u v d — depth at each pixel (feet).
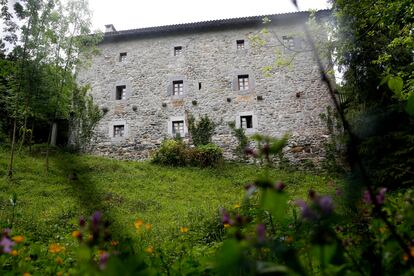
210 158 51.01
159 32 62.59
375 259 5.67
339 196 6.27
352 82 38.75
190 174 46.70
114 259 3.69
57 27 48.70
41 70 46.91
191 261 8.17
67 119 63.52
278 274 3.34
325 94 54.34
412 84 24.09
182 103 57.98
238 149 53.72
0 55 49.73
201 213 29.32
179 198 36.76
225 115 56.13
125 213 30.42
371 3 26.66
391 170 18.38
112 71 61.87
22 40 45.60
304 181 43.60
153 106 58.65
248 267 3.39
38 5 45.60
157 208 32.65
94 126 58.95
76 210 29.89
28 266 8.57
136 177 44.24
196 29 62.03
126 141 57.41
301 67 56.65
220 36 61.21
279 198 3.84
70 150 57.67
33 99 47.47
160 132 57.00
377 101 33.19
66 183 39.63
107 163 49.37
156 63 61.26
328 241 4.30
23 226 22.38
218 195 37.63
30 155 51.47
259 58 58.49
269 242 3.98
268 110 55.31
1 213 25.96
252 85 57.16
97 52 52.60
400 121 17.89
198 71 59.52
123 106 59.47
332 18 34.42
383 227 6.30
